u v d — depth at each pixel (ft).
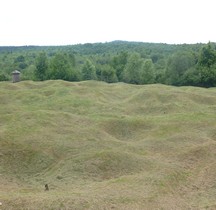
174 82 274.98
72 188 68.85
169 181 71.67
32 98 162.40
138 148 95.04
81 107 144.56
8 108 137.18
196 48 512.63
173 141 99.04
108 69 325.21
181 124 111.86
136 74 319.68
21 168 82.33
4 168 81.30
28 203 57.16
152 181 70.03
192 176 77.30
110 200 59.62
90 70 328.49
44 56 303.68
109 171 78.64
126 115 134.41
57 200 58.18
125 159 83.15
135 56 321.73
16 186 72.54
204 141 98.17
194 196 67.56
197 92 176.24
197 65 267.39
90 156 83.97
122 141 102.53
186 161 85.66
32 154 87.04
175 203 62.34
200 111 135.13
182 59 277.03
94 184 70.44
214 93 175.94
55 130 102.99
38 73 300.61
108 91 183.52
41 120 109.19
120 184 68.33
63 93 168.66
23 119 110.42
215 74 252.01
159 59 484.74
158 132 106.93
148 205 59.47
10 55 637.71
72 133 102.27
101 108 144.15
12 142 91.04
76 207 56.39
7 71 438.40
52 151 89.30
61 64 294.46
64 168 80.12
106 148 93.25
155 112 140.77
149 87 190.08
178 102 149.79
